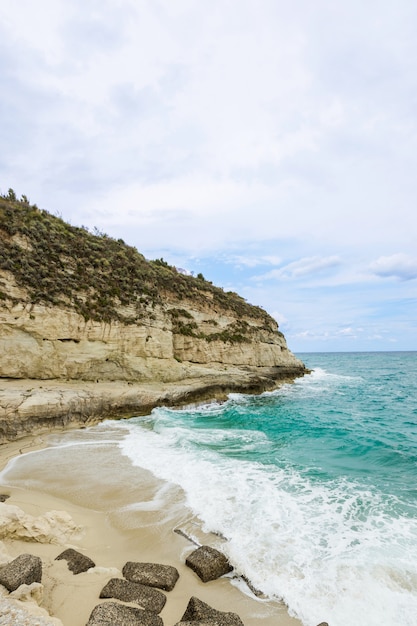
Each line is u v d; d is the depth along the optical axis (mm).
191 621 4320
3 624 3535
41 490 8898
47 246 20406
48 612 4402
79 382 18281
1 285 16453
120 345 20344
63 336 18031
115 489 8961
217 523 7227
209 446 13000
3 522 5914
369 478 9883
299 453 12289
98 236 27328
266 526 7133
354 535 6812
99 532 6969
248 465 10828
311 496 8586
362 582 5480
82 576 5281
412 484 9438
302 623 4762
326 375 45250
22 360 16344
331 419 18672
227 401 24297
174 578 5441
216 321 29672
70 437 13883
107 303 20750
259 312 36719
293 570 5785
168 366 22500
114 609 4363
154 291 25078
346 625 4699
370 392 29359
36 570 4711
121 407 17859
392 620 4770
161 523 7301
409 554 6172
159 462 10977
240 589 5445
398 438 14406
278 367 34562
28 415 13547
